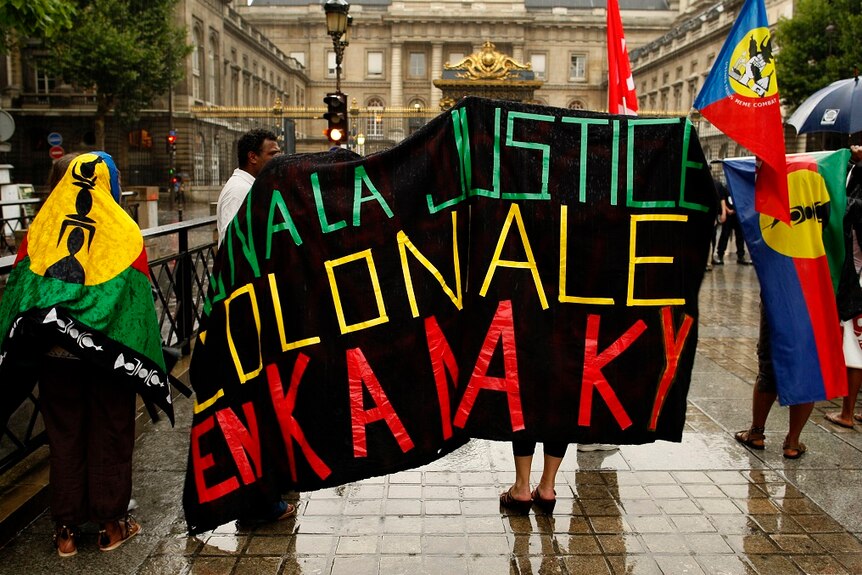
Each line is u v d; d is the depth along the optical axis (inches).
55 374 126.6
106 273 125.6
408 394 130.3
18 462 158.9
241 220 133.1
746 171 172.6
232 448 132.4
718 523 143.0
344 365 129.6
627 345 133.3
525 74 2075.5
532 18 2987.2
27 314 119.4
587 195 131.6
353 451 129.6
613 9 183.6
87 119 1690.5
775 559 130.2
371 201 130.4
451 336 132.1
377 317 130.0
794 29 1266.0
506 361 131.9
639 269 132.5
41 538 136.9
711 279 502.3
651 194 131.6
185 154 1684.3
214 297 136.4
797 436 175.6
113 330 124.6
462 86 1465.3
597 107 3075.8
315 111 1354.6
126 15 1395.2
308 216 130.1
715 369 257.8
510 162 131.3
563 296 132.6
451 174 131.8
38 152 1702.8
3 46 634.8
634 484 160.7
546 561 128.8
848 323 193.9
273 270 131.1
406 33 3002.0
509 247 131.5
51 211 126.5
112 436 129.5
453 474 165.5
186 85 1692.9
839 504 151.8
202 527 131.6
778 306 167.0
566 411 133.0
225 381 133.6
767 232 168.4
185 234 252.8
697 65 2220.7
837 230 176.6
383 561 128.6
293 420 130.6
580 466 170.1
